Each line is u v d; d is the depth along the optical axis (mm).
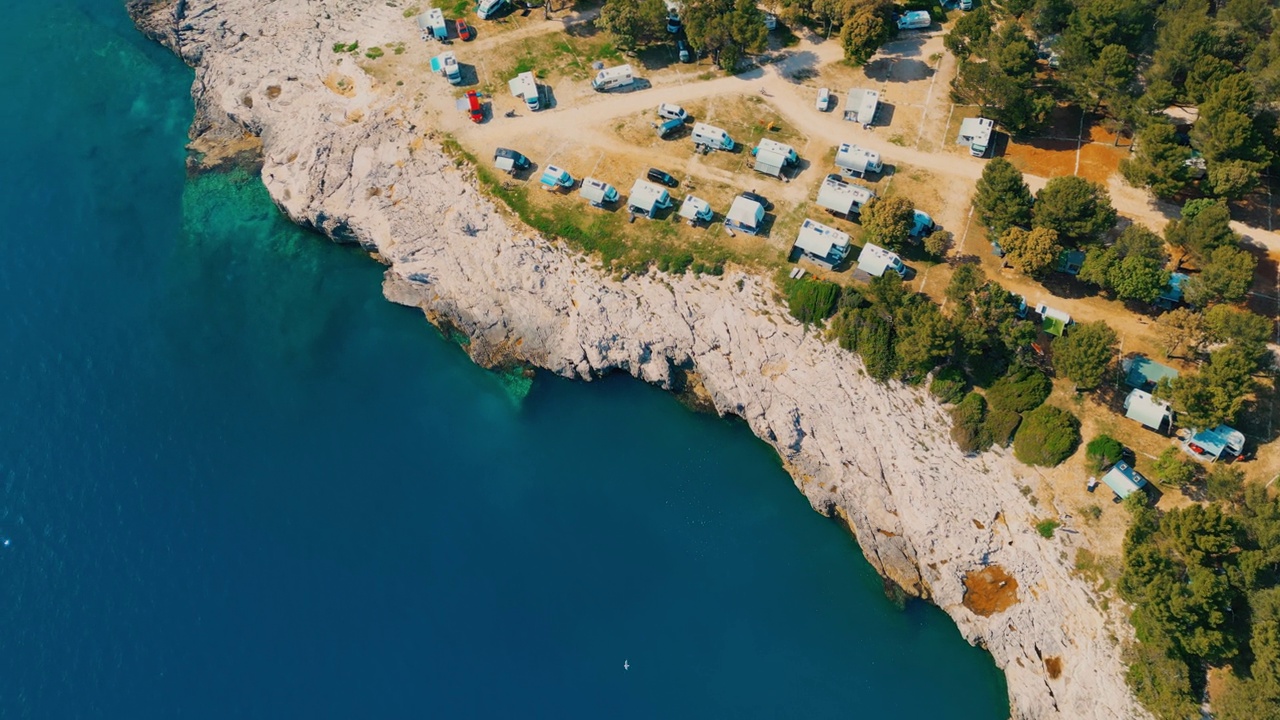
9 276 135875
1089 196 114812
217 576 109625
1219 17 132750
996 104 131000
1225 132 116438
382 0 157375
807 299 119812
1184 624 92188
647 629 106375
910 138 135625
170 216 143375
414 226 132375
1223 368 101000
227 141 149500
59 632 105562
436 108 141375
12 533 112312
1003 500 107000
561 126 139375
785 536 113750
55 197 144750
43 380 125562
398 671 103250
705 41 141250
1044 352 113375
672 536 113312
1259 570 92312
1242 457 103500
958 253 123125
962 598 105438
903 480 110812
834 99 141375
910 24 148750
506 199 132375
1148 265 110438
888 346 114812
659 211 129750
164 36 162875
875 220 120062
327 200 136750
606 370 124688
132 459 118688
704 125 134750
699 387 124000
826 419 115312
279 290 135875
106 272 137125
